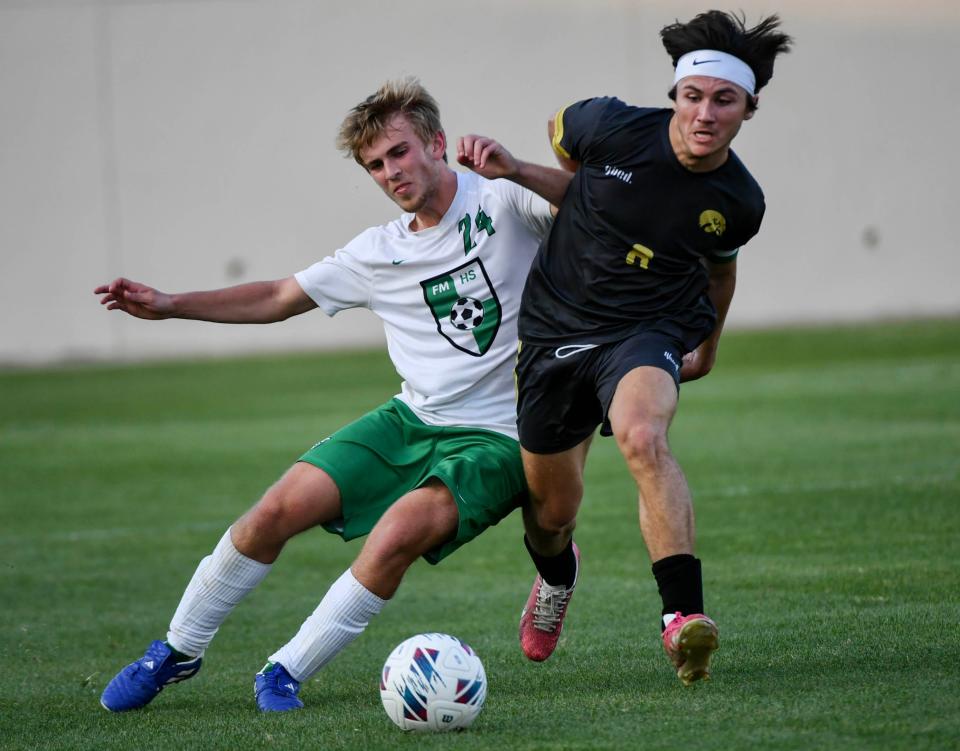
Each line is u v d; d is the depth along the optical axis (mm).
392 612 22797
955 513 27844
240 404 57406
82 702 16922
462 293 16688
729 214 15227
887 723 12602
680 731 12859
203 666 19297
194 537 31125
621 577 24641
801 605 20312
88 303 87500
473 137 15359
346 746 13312
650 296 15375
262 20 87812
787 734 12453
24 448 46781
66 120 86812
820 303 88625
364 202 89062
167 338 87125
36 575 27312
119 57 87062
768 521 28469
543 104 88688
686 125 14711
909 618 18406
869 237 88375
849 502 29984
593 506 32594
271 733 14172
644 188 15125
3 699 17203
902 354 65250
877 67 87812
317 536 31609
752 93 14922
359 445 16531
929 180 88250
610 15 88250
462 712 13594
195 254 88500
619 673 16656
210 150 88125
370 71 88250
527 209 16641
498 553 28281
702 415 47531
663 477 13641
